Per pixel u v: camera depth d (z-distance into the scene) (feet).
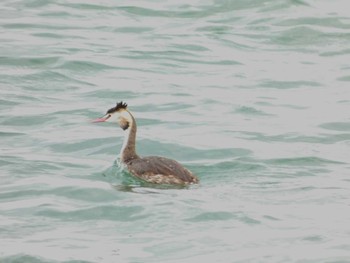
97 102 72.64
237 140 64.54
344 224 48.26
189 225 48.39
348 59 86.69
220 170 58.44
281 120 69.62
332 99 75.10
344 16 97.60
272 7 100.07
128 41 89.71
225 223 48.55
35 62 81.30
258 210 50.31
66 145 62.95
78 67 80.74
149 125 67.87
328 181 55.88
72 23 95.14
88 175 56.90
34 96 73.56
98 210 50.70
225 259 44.06
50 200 52.13
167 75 80.33
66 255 44.70
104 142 63.62
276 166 59.21
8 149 61.98
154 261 44.09
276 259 43.96
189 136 65.26
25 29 92.07
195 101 73.56
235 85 78.18
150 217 49.55
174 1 103.45
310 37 92.48
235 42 90.74
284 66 84.07
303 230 47.39
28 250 45.24
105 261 44.09
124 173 56.49
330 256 44.14
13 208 51.08
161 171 55.11
